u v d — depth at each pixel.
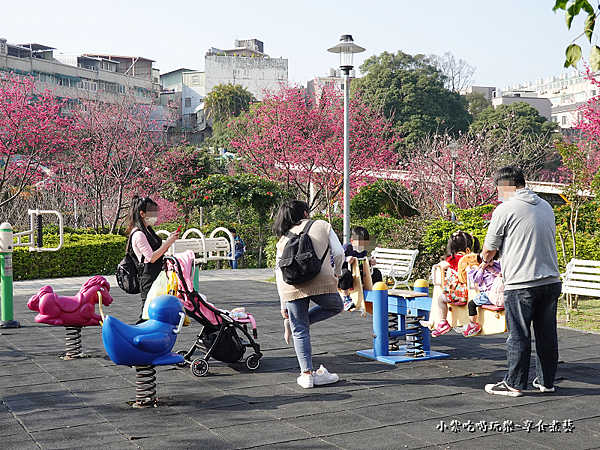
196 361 5.64
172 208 29.34
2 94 20.77
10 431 4.11
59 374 5.74
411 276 13.23
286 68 77.19
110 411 4.58
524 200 4.87
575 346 6.91
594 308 9.72
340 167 21.08
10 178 22.16
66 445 3.84
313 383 5.28
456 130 46.06
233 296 11.70
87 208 28.11
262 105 24.84
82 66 65.62
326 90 23.55
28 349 6.91
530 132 44.81
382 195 21.83
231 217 24.81
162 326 4.71
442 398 4.88
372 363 6.16
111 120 25.28
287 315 5.72
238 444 3.85
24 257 15.30
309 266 5.09
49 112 21.48
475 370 5.82
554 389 5.06
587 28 3.23
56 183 24.88
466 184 19.08
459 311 5.62
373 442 3.88
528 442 3.87
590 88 102.12
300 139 21.67
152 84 73.25
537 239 4.79
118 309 10.11
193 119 75.31
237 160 27.34
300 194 23.52
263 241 20.47
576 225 11.27
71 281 15.02
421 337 6.37
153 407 4.68
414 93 44.75
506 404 4.70
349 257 6.43
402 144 43.16
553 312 4.93
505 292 4.93
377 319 6.32
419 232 13.38
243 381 5.47
